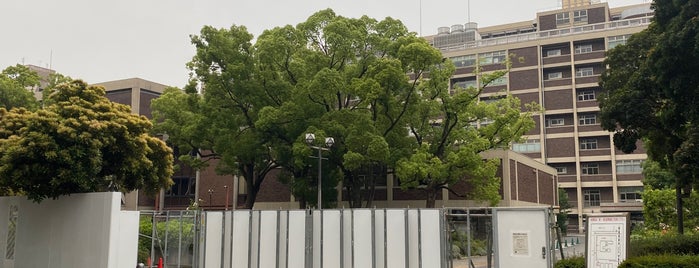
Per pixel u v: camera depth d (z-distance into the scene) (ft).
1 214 73.97
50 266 66.85
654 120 73.20
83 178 63.36
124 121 69.41
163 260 72.59
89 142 63.82
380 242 58.54
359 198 119.96
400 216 57.77
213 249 68.08
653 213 101.30
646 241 66.54
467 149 106.93
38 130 62.59
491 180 112.68
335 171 121.29
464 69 258.57
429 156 108.47
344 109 108.78
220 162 132.87
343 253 59.93
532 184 157.28
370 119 107.86
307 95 109.50
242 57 116.26
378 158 102.83
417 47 105.40
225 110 116.88
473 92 119.44
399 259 57.21
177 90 138.41
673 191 100.42
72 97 68.95
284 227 63.98
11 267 71.10
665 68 60.08
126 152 69.67
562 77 246.27
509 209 52.90
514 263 51.98
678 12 63.00
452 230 57.57
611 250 45.85
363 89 103.14
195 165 132.57
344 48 110.52
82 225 64.39
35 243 69.05
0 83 111.96
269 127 111.75
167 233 72.59
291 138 115.55
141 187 76.89
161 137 166.40
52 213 67.92
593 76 238.68
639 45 79.87
